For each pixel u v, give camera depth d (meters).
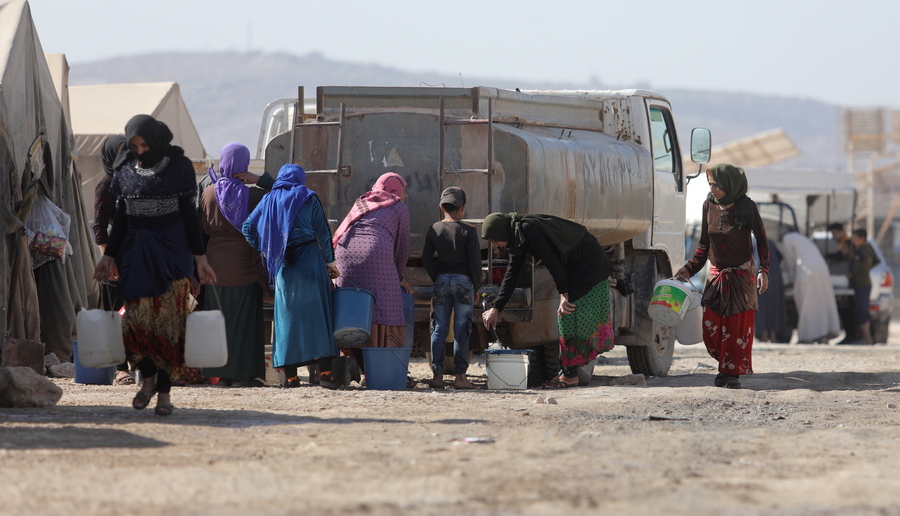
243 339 17.36
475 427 12.12
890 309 42.88
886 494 8.23
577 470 9.17
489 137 17.98
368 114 18.58
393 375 17.20
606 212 20.33
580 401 15.55
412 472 9.00
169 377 12.76
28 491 8.01
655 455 10.13
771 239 43.78
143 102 34.97
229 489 8.16
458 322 17.80
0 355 18.34
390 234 17.72
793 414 14.44
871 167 103.62
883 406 15.58
